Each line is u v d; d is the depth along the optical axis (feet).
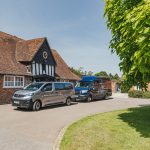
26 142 25.40
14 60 82.48
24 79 79.97
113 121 35.76
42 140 26.27
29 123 36.35
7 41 88.28
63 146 23.03
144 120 36.88
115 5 30.17
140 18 20.01
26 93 51.26
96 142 23.82
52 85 57.98
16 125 34.65
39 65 89.76
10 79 73.46
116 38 32.83
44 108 56.39
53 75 98.17
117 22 30.04
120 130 29.27
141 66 22.33
